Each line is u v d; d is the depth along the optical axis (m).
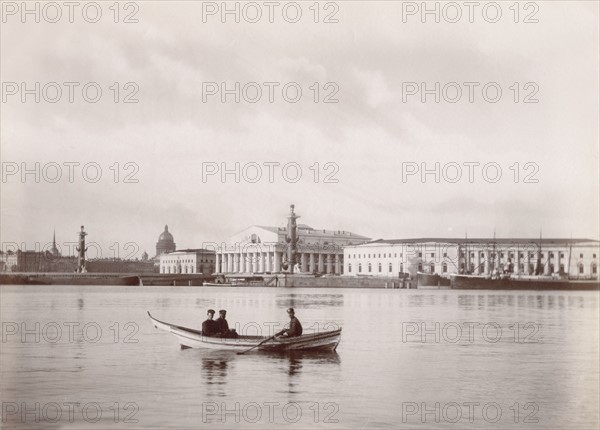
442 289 142.50
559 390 31.48
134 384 32.28
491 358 40.31
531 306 89.56
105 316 71.25
